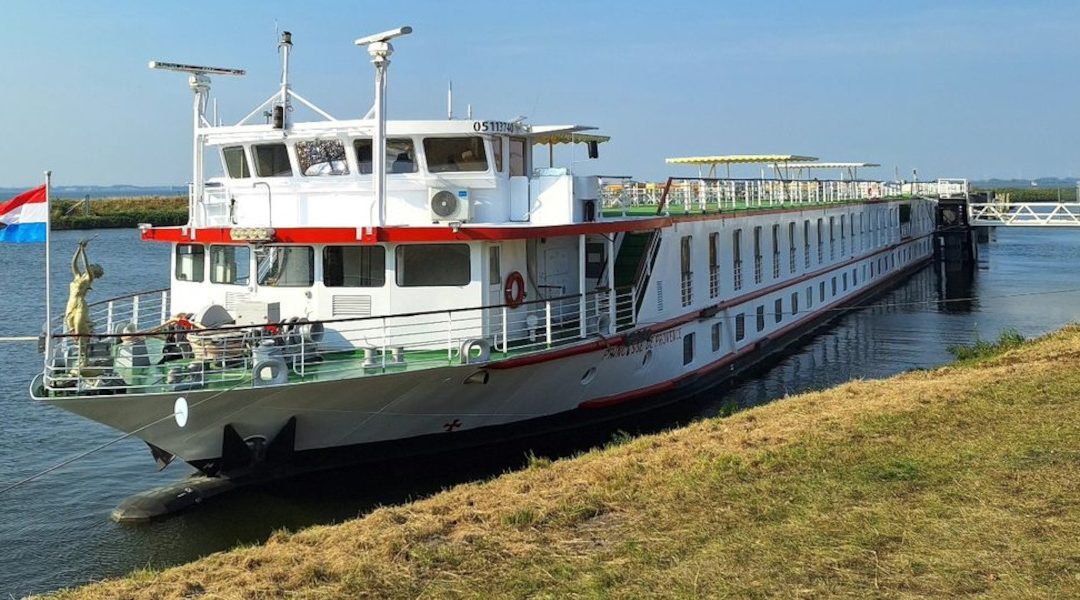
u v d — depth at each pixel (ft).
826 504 33.06
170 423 47.73
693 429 50.19
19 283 164.86
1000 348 79.82
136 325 59.98
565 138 79.15
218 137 59.82
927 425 43.88
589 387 63.62
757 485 35.94
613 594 26.61
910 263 197.36
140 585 30.89
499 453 59.98
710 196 96.32
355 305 54.85
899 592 25.29
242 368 48.08
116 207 364.58
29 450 67.15
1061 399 47.21
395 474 55.42
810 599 25.22
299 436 51.06
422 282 54.80
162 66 57.72
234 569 31.50
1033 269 202.18
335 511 50.39
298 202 58.23
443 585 28.43
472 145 57.00
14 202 48.91
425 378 50.47
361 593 28.14
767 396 81.30
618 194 89.76
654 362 71.20
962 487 33.60
